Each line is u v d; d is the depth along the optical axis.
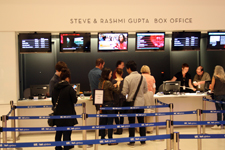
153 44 6.10
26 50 5.86
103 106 4.97
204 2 6.02
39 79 7.73
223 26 6.08
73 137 5.67
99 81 5.60
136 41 6.07
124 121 6.24
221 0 6.05
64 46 5.96
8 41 5.70
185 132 5.88
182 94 6.31
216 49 6.26
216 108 6.06
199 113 4.14
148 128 5.73
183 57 8.13
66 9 5.79
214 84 6.07
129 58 7.97
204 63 7.97
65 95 4.23
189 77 7.00
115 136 5.60
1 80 5.71
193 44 6.16
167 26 5.98
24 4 5.69
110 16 5.87
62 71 4.39
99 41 6.00
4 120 3.98
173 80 7.01
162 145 4.90
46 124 6.10
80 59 7.82
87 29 5.84
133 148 4.75
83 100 5.89
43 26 5.75
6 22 5.67
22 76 7.59
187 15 6.01
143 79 4.82
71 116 4.17
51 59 7.75
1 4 5.64
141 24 5.92
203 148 4.69
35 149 4.84
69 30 5.80
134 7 5.89
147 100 5.54
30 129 3.62
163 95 6.24
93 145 4.98
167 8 5.96
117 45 6.05
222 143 5.00
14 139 4.71
